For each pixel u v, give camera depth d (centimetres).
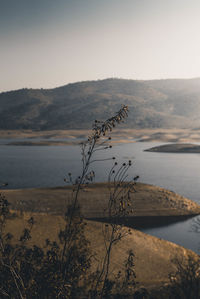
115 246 2861
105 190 5522
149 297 1045
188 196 7238
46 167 13175
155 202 5709
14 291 611
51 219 2977
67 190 5647
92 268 2233
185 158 17262
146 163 14712
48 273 642
